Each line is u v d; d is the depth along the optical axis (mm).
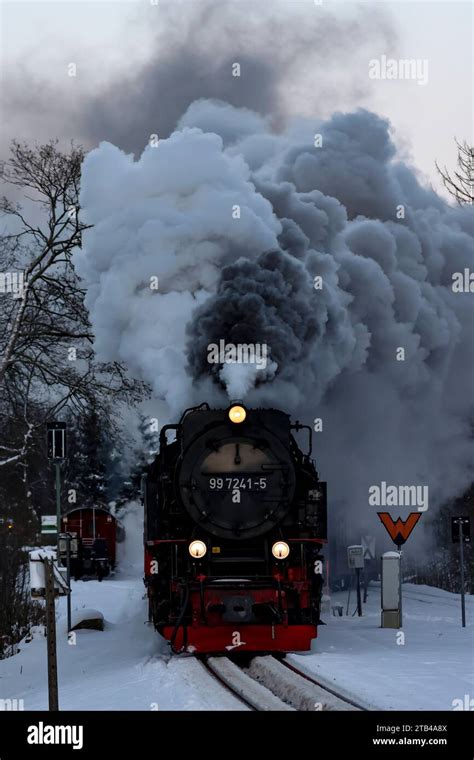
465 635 39188
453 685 26250
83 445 116750
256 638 33125
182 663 31438
